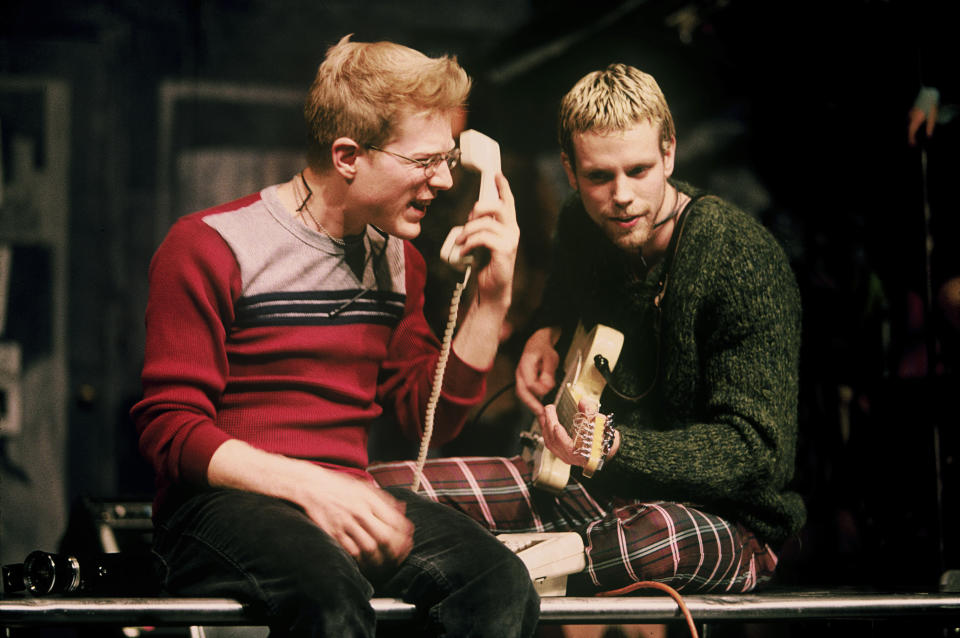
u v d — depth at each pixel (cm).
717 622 467
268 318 446
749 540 521
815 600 457
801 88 812
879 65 709
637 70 530
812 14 786
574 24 1063
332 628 357
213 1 1288
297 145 1308
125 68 1277
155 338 425
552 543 479
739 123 1102
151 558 459
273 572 375
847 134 761
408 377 511
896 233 693
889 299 702
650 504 513
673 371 528
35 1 1259
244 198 470
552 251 635
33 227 1252
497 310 491
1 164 1249
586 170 520
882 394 692
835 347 729
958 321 649
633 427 547
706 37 938
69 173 1266
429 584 404
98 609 387
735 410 496
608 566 484
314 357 454
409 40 1296
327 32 1300
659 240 547
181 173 1287
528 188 1082
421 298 518
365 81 446
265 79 1300
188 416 411
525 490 562
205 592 399
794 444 522
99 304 1265
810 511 703
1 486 1216
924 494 648
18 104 1256
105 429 1252
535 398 592
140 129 1281
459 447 948
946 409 640
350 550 401
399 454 1026
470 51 1293
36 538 1218
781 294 518
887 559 663
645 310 550
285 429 444
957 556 628
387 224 461
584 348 553
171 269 431
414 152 447
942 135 668
